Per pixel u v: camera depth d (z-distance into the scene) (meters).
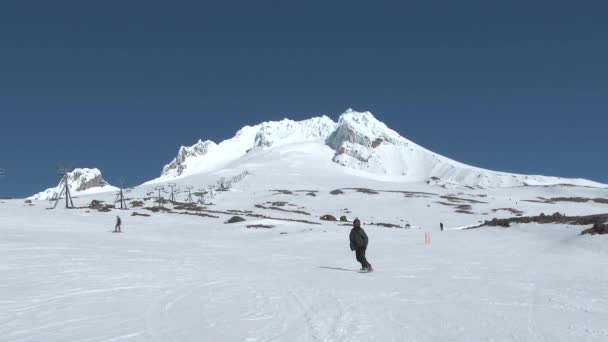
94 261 20.55
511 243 36.75
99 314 10.16
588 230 33.94
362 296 12.70
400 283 15.39
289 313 10.42
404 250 32.09
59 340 8.09
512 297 12.44
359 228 19.38
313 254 29.78
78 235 41.81
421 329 8.86
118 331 8.72
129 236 45.34
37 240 32.69
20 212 71.94
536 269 19.48
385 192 190.25
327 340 8.12
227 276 17.12
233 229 60.03
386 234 51.53
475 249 32.34
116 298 12.05
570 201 171.50
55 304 11.16
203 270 18.94
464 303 11.57
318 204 151.62
